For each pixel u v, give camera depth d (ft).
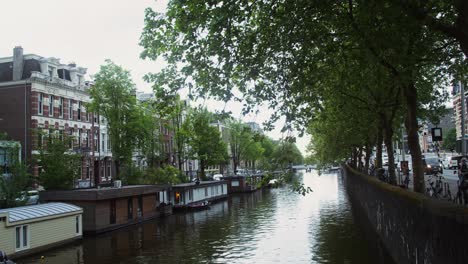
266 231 96.68
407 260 40.60
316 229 95.86
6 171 96.99
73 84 155.74
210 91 37.99
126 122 133.28
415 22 32.94
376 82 49.34
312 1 35.88
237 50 37.99
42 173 110.01
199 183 158.40
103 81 130.93
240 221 114.62
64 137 119.14
